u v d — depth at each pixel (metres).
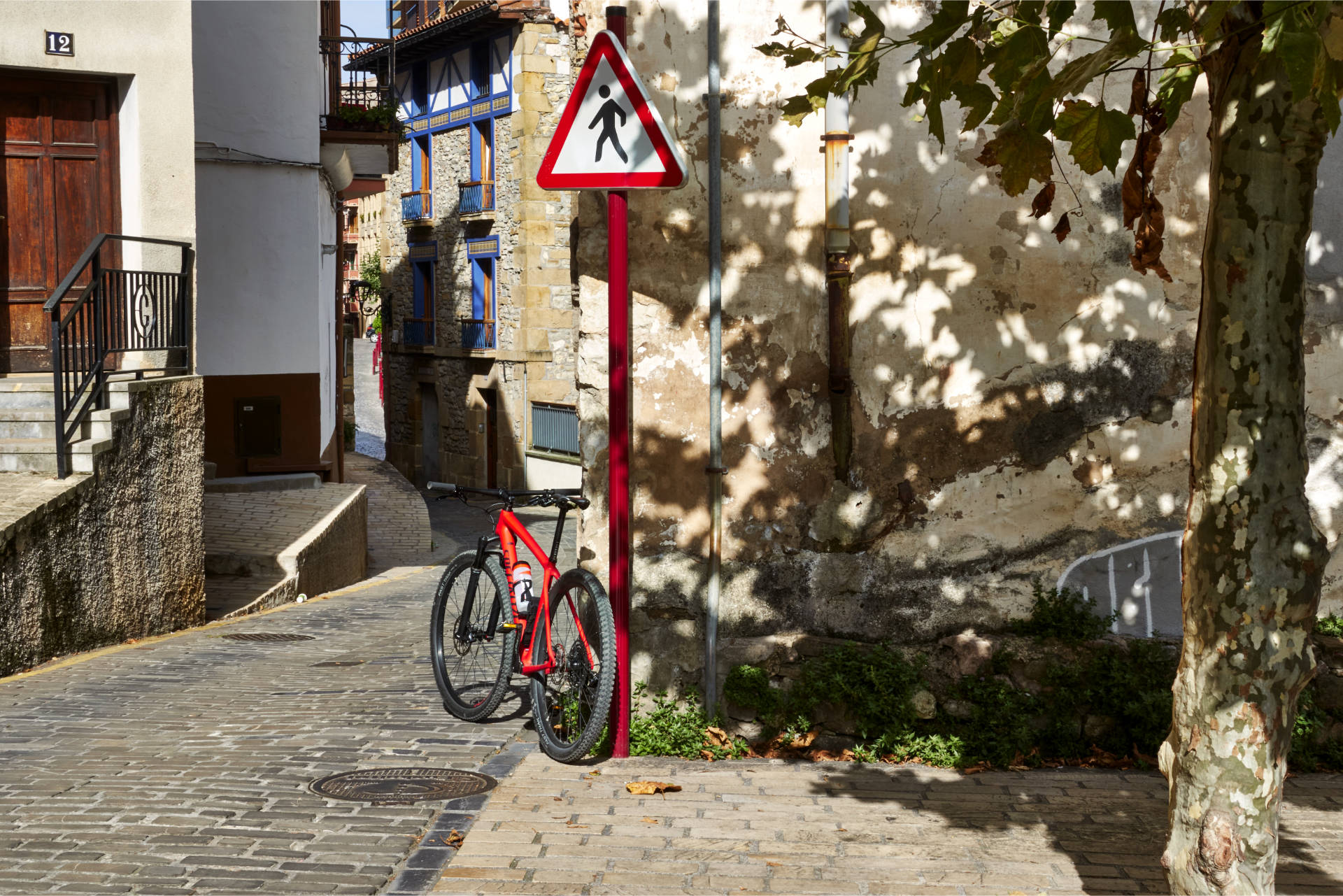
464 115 35.06
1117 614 5.64
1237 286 2.91
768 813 4.56
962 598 5.67
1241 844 2.94
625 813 4.53
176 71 10.54
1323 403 5.62
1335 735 5.38
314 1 17.95
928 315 5.61
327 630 10.05
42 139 10.46
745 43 5.53
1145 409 5.63
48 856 4.07
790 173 5.57
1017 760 5.35
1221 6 2.61
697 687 5.67
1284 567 2.90
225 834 4.30
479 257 34.69
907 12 5.50
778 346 5.62
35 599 8.01
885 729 5.46
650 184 5.13
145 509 9.46
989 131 5.54
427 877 3.88
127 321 10.02
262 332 17.86
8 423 9.05
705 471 5.64
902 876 3.89
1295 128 2.86
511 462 33.34
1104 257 5.60
